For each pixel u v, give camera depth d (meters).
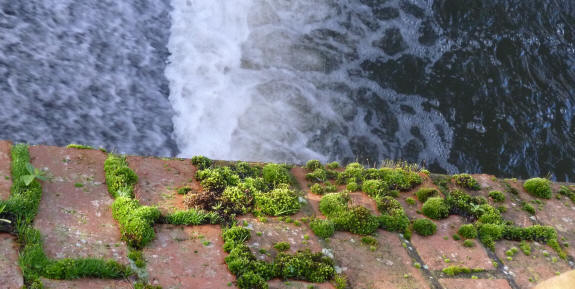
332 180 4.89
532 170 8.81
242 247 3.53
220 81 8.63
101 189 3.72
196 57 8.74
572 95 9.91
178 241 3.49
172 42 8.74
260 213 4.06
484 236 4.35
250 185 4.32
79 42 7.78
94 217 3.42
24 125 6.68
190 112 8.08
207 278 3.21
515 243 4.42
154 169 4.25
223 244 3.58
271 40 9.63
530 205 4.99
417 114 9.28
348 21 10.51
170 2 9.11
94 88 7.48
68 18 7.84
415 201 4.75
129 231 3.33
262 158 8.01
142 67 8.12
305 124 8.65
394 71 9.84
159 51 8.51
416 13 10.95
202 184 4.18
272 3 10.13
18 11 7.39
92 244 3.17
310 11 10.41
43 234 3.10
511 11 11.20
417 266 3.86
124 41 8.24
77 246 3.11
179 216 3.67
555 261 4.26
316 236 3.96
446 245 4.20
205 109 8.20
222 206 3.98
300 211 4.24
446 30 10.73
